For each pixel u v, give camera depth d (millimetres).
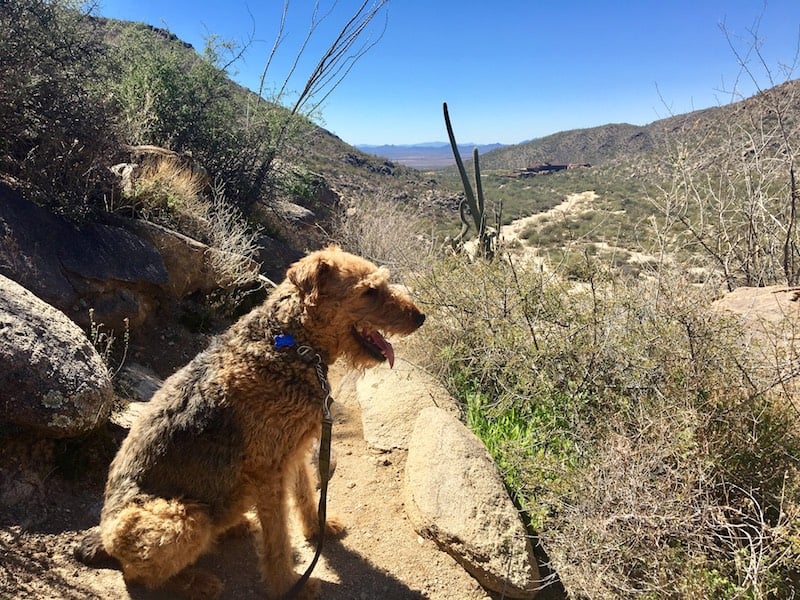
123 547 913
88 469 1236
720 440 1062
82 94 2092
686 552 966
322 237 4055
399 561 1141
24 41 1979
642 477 1012
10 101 1857
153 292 1979
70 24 2271
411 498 1248
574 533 1043
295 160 4738
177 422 995
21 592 925
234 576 1104
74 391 1199
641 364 1271
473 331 1723
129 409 1454
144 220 2082
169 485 979
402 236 3311
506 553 1062
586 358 1367
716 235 2018
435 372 1742
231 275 2285
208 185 3148
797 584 937
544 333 1510
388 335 1112
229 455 993
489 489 1160
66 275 1689
